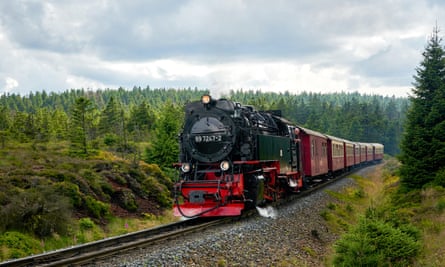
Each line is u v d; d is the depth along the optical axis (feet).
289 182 69.97
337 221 63.36
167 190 80.18
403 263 35.53
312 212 62.75
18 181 53.83
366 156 198.39
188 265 30.32
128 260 30.53
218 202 48.03
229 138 51.03
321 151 99.45
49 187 51.83
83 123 108.58
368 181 128.88
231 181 48.65
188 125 53.52
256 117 58.44
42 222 45.83
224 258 33.78
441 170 69.21
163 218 66.59
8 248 39.86
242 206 47.65
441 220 51.03
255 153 53.47
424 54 76.28
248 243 39.01
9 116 259.19
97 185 64.28
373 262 34.27
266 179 58.29
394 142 344.69
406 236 37.52
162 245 36.32
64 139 156.97
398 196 73.20
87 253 33.32
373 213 44.80
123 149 127.75
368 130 334.65
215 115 52.13
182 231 41.42
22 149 101.09
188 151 53.11
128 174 75.72
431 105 73.46
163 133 105.19
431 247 40.81
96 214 56.49
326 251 45.91
